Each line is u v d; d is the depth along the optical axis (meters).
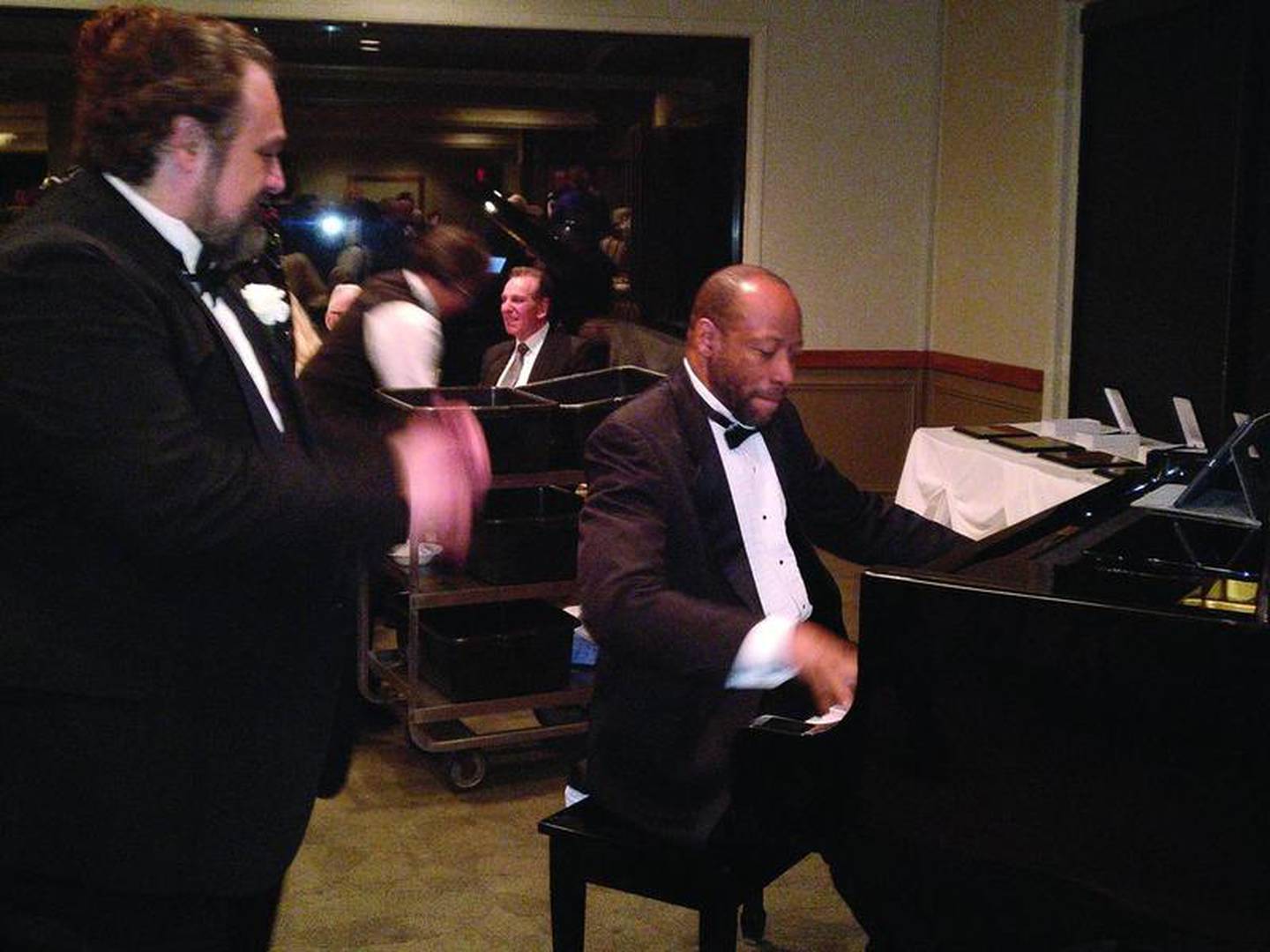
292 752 1.62
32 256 1.41
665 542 2.26
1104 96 6.05
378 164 7.16
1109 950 1.91
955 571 1.98
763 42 7.09
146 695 1.51
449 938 3.01
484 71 7.12
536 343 4.59
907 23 7.16
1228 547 2.19
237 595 1.55
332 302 3.90
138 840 1.53
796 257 7.26
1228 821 1.72
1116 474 4.10
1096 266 6.16
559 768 4.00
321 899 3.18
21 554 1.48
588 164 7.25
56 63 6.66
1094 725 1.78
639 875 2.33
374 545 1.60
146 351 1.44
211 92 1.51
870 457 7.43
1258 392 5.32
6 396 1.40
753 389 2.32
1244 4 5.20
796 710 2.39
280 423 1.65
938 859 1.89
